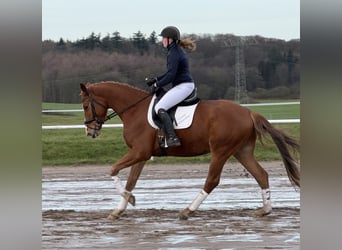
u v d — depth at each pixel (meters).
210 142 11.04
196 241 9.50
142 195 13.94
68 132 22.22
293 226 10.49
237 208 12.29
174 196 13.77
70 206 12.71
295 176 11.15
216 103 11.23
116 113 11.43
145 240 9.62
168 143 10.97
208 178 11.07
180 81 11.18
